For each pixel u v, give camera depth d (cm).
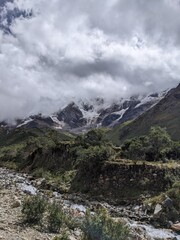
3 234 1962
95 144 13262
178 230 4944
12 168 18725
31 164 16162
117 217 5272
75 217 3209
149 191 7194
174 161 10394
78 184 8750
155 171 7725
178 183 6719
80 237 2367
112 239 2155
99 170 8669
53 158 14225
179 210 5822
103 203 6906
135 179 7725
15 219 2550
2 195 3859
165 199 5988
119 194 7481
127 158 10888
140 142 11719
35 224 2492
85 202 6669
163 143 11475
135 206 6625
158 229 4794
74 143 13862
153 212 5816
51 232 2378
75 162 11944
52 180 9919
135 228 3738
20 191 4703
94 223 2197
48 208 2800
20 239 1916
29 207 2588
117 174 8188
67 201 6438
